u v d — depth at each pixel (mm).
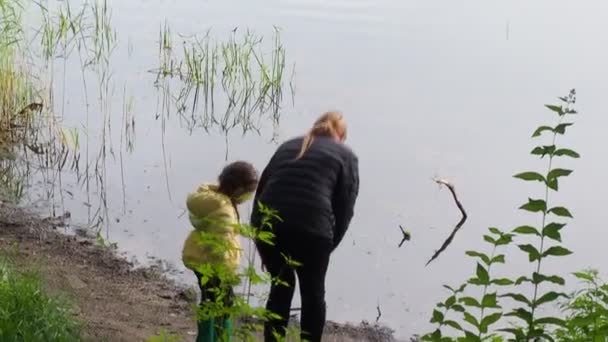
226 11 20359
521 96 16703
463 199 12359
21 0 16219
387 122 15047
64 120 13867
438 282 10227
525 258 10914
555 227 4617
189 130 14242
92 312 8531
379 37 19516
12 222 10562
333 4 21422
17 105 13070
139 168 12695
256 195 7418
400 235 11234
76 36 17031
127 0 20453
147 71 16250
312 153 7293
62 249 10023
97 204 11469
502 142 14516
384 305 9641
